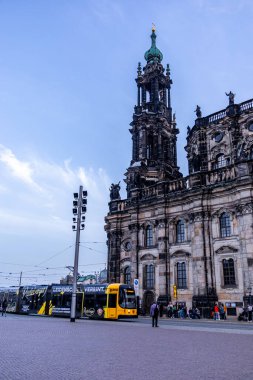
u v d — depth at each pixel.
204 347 14.68
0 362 10.71
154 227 49.72
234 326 28.62
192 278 43.59
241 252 39.41
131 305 36.75
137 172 55.09
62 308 42.28
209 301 40.66
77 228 33.78
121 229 54.78
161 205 48.72
